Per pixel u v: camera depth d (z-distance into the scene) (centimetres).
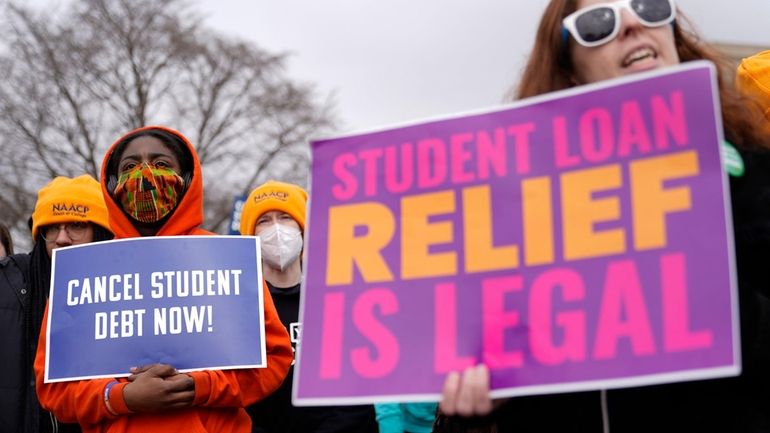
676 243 198
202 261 346
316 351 220
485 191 217
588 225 207
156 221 362
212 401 331
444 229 218
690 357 191
